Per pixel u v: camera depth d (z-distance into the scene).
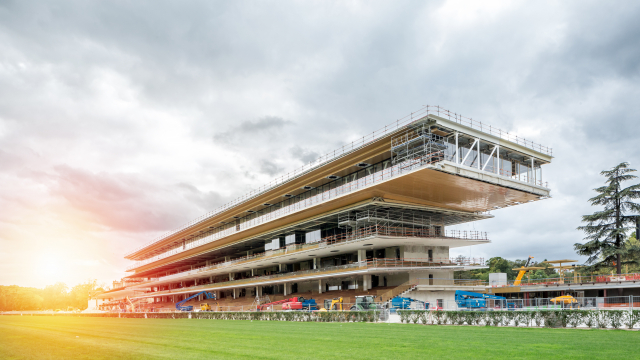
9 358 17.38
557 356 14.45
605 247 61.62
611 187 61.66
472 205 59.38
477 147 48.38
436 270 59.53
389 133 47.81
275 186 69.62
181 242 117.88
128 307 107.00
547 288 57.38
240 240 86.06
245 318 50.06
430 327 28.69
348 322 37.19
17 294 175.50
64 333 29.95
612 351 15.41
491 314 29.61
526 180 53.56
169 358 15.77
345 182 59.38
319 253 66.00
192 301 107.31
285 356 15.58
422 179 46.09
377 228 54.00
